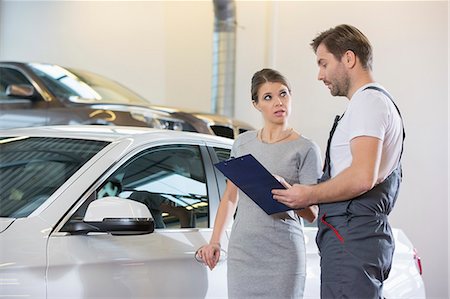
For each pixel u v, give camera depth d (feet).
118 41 36.76
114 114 24.52
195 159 12.39
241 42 32.48
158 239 10.95
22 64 25.75
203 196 12.21
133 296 10.18
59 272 9.36
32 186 10.62
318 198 9.71
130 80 36.50
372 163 9.53
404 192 26.32
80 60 37.76
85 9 37.50
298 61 30.32
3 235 9.30
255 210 11.14
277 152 11.30
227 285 11.38
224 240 11.99
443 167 25.77
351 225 9.80
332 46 10.29
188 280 11.04
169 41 35.65
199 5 35.04
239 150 11.73
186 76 35.40
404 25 26.78
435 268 25.85
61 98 25.08
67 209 9.93
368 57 10.26
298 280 11.25
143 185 11.23
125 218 9.63
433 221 25.89
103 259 9.88
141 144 11.49
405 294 13.89
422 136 26.23
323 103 29.32
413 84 26.53
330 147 10.25
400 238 14.64
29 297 9.04
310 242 13.00
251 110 32.45
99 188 10.44
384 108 9.80
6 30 39.60
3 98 25.38
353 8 28.27
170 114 24.36
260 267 11.05
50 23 38.47
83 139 11.76
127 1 36.47
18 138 12.32
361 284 9.66
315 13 29.71
